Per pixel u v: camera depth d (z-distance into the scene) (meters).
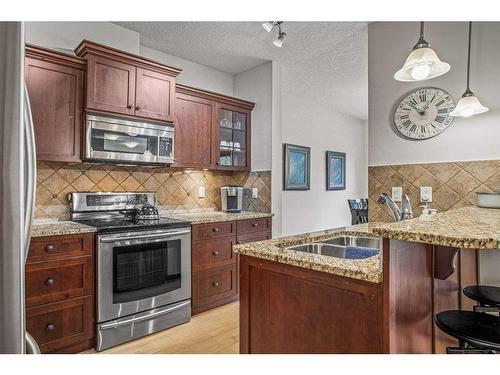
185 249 2.74
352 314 1.07
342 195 6.07
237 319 2.77
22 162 0.77
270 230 3.52
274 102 3.62
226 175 3.86
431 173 2.35
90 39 2.66
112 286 2.27
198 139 3.22
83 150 2.40
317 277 1.16
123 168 2.96
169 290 2.61
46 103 2.25
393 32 2.56
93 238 2.22
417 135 2.41
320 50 3.32
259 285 1.37
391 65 2.56
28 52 2.18
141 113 2.66
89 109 2.39
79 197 2.63
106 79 2.47
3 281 0.73
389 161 2.56
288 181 4.86
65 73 2.34
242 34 2.96
